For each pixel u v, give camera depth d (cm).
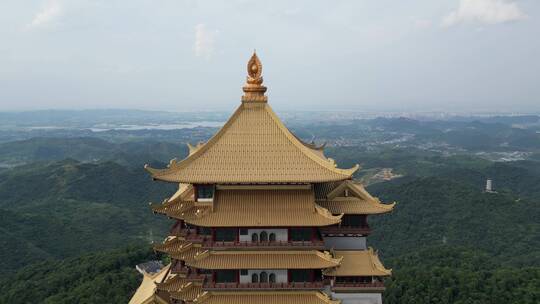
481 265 13888
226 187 5041
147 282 6391
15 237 19312
